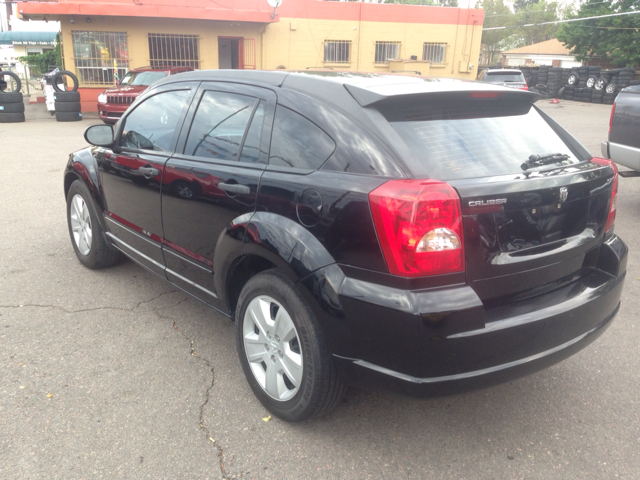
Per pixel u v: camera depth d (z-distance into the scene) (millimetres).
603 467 2471
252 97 2932
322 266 2303
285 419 2691
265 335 2699
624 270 2799
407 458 2510
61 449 2488
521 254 2326
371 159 2273
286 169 2588
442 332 2096
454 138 2422
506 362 2260
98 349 3365
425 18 23484
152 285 4348
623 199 7438
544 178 2355
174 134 3389
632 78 27094
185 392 2957
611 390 3066
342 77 2766
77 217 4621
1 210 6406
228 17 19297
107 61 19250
